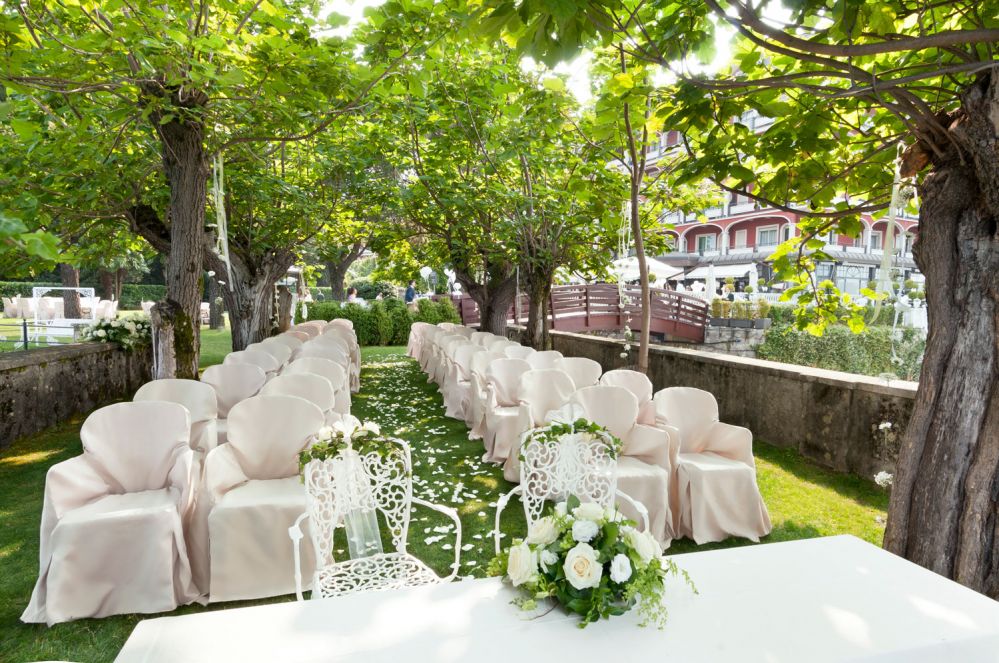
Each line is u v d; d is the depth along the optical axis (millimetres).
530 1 1791
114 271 24484
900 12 2402
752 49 2848
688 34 2596
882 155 3471
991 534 2443
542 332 8391
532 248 8086
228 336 17734
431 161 7754
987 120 2275
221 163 4695
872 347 13062
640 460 3805
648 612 1484
